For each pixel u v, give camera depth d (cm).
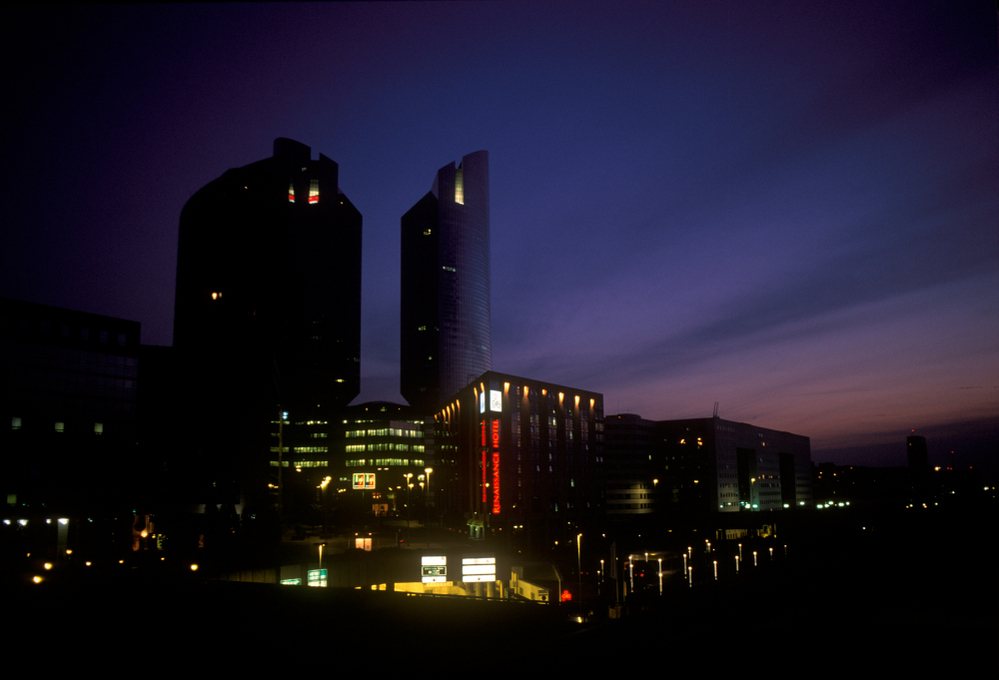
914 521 19275
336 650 3086
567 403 19625
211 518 10744
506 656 2828
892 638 2888
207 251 19888
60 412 10331
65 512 10188
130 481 11138
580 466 19588
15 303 9944
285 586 3616
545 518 17775
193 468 17300
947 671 2547
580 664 2720
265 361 19200
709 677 2555
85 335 10781
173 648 3275
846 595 4516
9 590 3481
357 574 9262
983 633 2917
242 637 3253
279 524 12056
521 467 17462
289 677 3022
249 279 19725
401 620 3256
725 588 4178
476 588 10631
